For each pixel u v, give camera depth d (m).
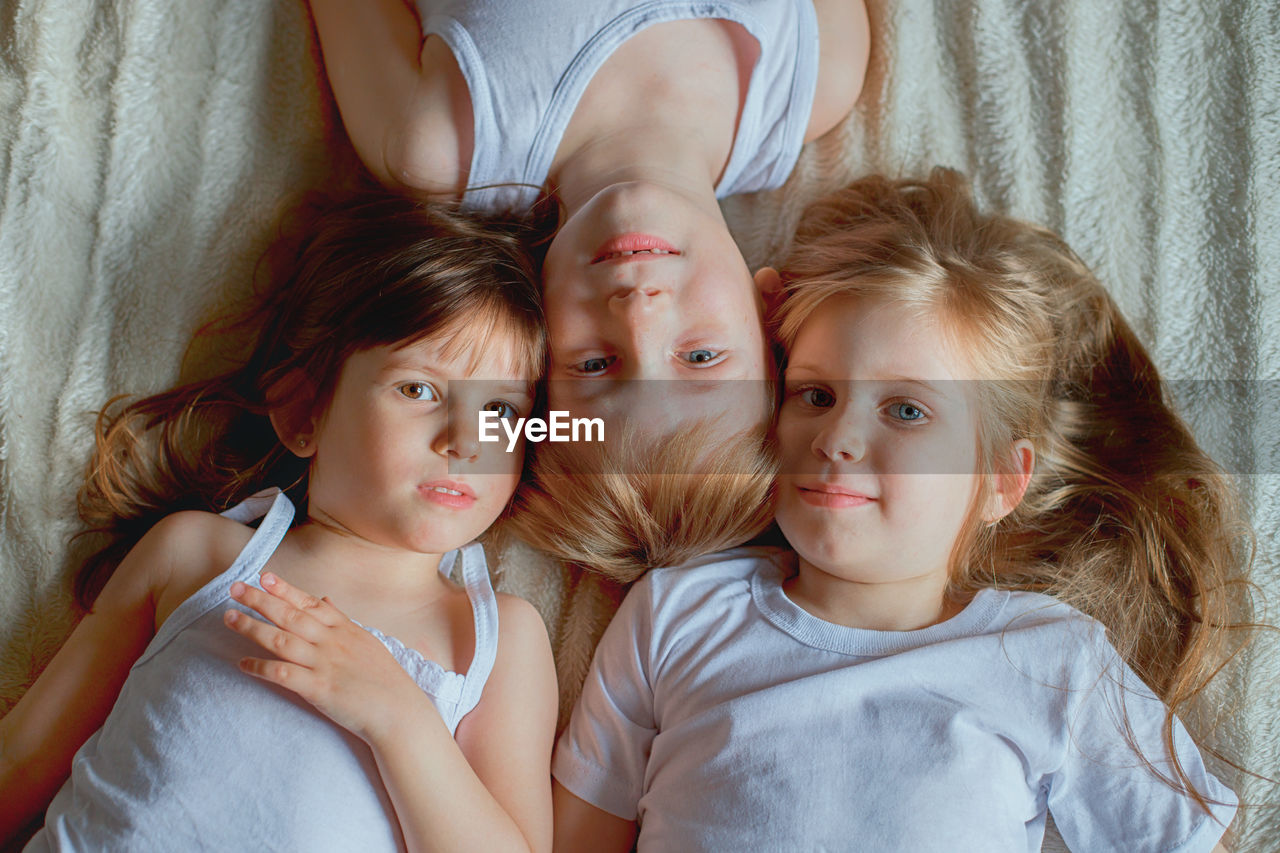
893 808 0.85
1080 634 0.94
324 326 0.95
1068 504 1.09
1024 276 1.03
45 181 1.05
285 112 1.12
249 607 0.81
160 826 0.77
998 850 0.85
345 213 1.04
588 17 1.00
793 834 0.84
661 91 1.04
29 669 0.98
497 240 0.97
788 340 0.99
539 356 0.96
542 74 1.00
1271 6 1.17
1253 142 1.16
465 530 0.91
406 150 1.01
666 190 0.96
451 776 0.81
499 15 0.99
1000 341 0.98
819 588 0.97
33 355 1.02
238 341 1.06
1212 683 1.04
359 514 0.91
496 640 0.93
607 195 0.95
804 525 0.93
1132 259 1.15
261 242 1.08
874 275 0.95
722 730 0.90
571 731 0.99
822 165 1.17
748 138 1.10
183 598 0.89
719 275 0.94
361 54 1.06
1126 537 1.05
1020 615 0.95
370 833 0.81
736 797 0.87
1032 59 1.17
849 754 0.87
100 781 0.80
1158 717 0.92
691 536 0.99
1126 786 0.90
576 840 0.94
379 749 0.80
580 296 0.93
